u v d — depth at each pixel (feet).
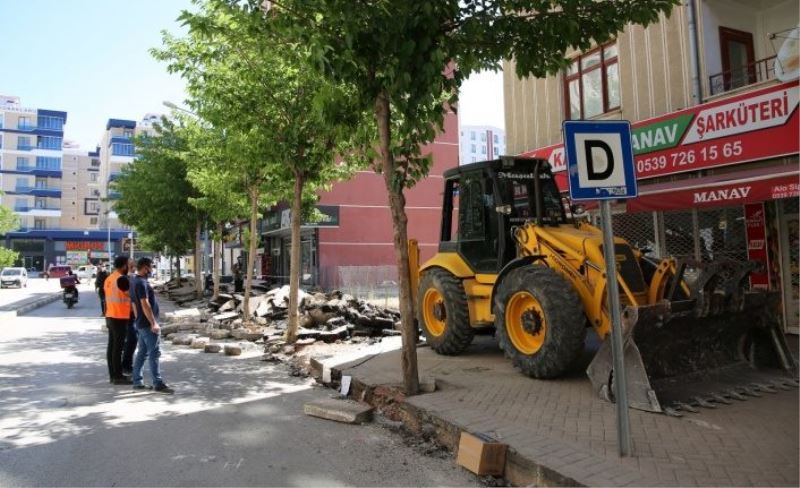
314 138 36.09
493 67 23.91
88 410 21.84
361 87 21.72
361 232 96.07
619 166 14.53
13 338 43.86
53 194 287.48
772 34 34.50
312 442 17.85
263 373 29.32
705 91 33.76
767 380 20.29
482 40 22.00
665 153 34.94
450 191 30.58
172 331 44.88
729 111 31.37
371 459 16.33
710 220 35.12
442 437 17.56
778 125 29.19
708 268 19.61
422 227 100.89
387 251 97.50
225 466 15.79
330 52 20.44
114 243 267.59
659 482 12.56
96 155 337.52
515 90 47.50
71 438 18.35
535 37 22.31
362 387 23.08
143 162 76.28
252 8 22.66
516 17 21.75
